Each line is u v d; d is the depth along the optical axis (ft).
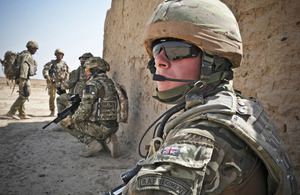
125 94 11.16
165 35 2.39
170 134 2.19
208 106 2.11
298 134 5.34
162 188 1.75
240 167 1.90
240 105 2.26
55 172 9.48
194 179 1.73
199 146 1.85
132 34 12.91
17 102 19.86
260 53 6.04
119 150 11.18
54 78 21.50
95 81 10.84
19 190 7.99
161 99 2.68
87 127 10.88
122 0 14.65
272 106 5.80
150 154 2.68
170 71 2.56
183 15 2.33
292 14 5.46
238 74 6.53
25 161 10.55
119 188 3.01
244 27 6.36
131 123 12.60
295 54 5.41
